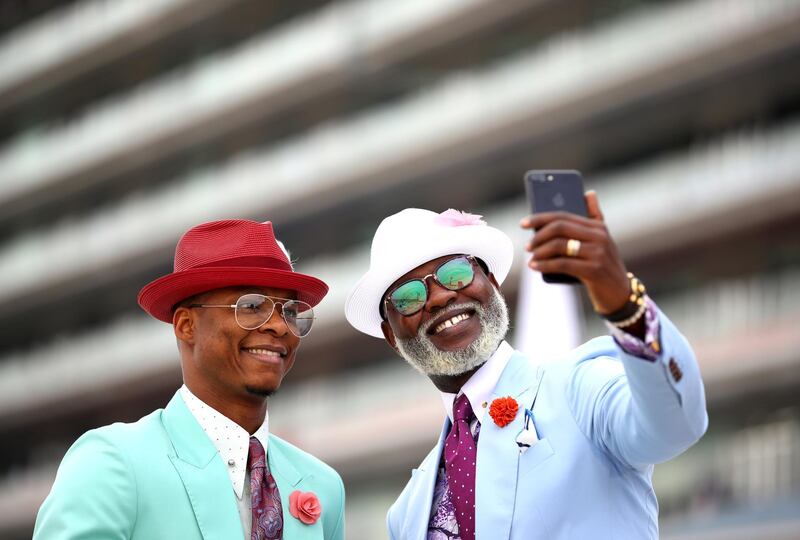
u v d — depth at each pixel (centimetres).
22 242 4969
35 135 5088
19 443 4766
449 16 3453
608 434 392
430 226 456
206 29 4388
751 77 2830
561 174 338
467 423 443
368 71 3766
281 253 441
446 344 445
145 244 4281
